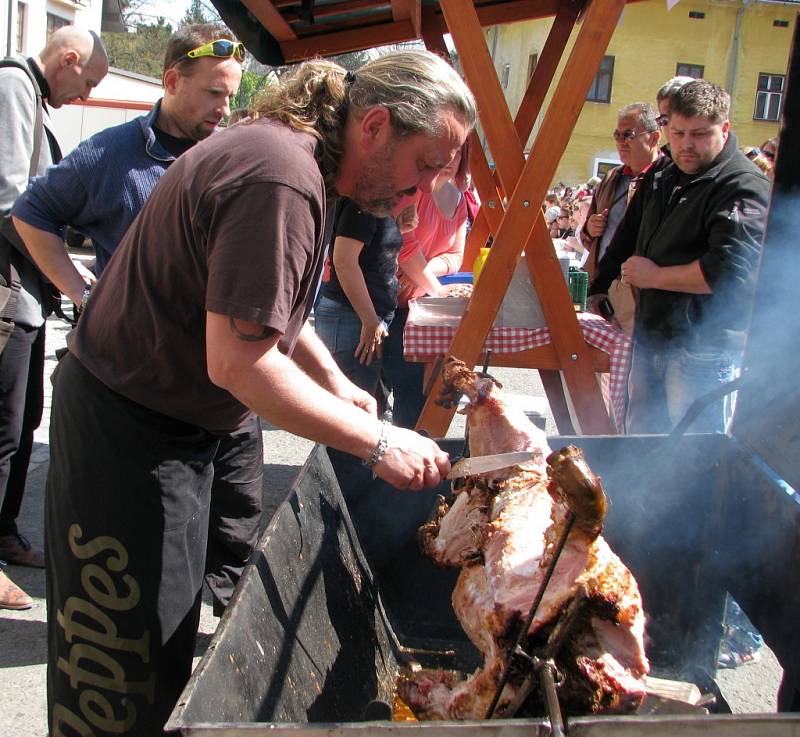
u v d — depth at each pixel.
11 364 3.09
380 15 4.33
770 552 2.06
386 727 1.17
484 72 2.95
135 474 1.77
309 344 2.20
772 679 2.91
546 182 2.90
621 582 1.58
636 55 24.58
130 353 1.74
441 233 4.81
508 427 2.12
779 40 24.19
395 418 4.60
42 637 3.07
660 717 1.18
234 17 4.03
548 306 3.19
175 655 1.89
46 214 2.67
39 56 3.15
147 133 2.61
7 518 3.51
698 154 3.21
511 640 1.61
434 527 2.13
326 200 1.72
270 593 1.67
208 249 1.53
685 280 3.25
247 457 2.81
